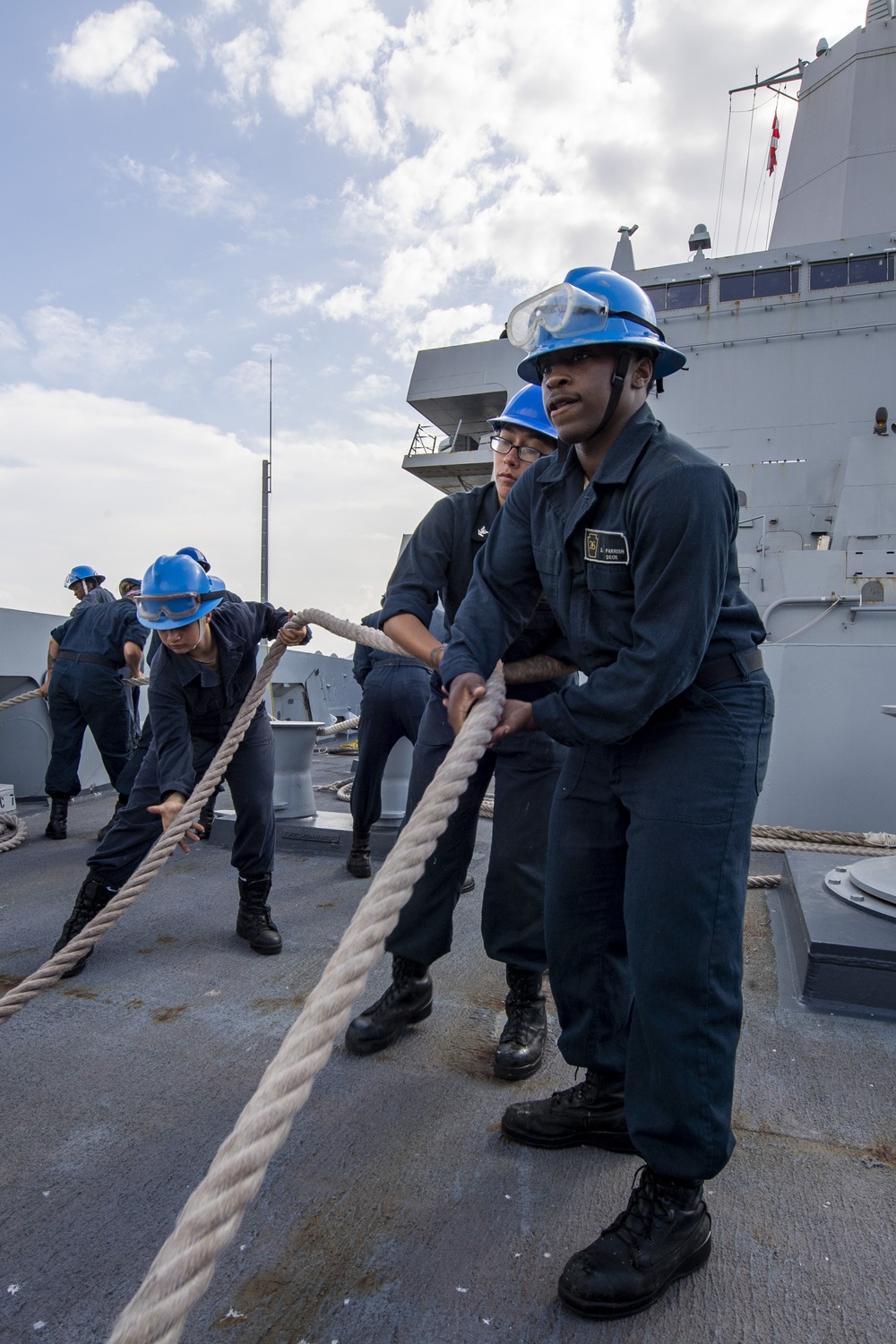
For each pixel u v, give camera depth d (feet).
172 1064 7.54
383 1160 6.11
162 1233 5.32
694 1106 4.75
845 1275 5.03
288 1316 4.66
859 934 9.07
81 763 21.75
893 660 15.78
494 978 9.66
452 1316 4.67
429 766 8.00
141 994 9.12
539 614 7.33
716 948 4.80
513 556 5.84
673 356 5.18
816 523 28.89
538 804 7.46
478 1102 6.97
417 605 7.48
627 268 33.86
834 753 16.02
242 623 10.17
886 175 33.65
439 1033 8.25
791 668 16.24
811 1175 6.04
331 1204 5.61
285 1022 8.44
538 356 4.93
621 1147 6.23
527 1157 6.18
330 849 15.40
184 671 9.59
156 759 10.07
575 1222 5.45
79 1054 7.73
